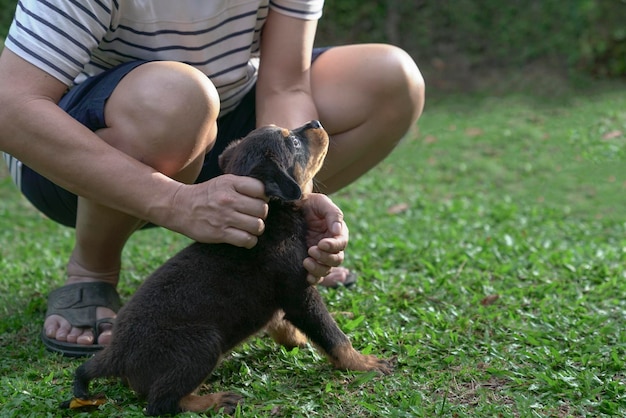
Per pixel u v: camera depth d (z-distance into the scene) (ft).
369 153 5.93
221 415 4.38
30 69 4.61
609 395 4.58
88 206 5.32
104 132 4.86
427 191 10.85
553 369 4.93
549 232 8.64
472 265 7.03
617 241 8.41
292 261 4.76
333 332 4.88
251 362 5.14
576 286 6.40
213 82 5.29
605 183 10.89
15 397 4.68
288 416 4.46
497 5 16.80
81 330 5.40
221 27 5.18
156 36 5.09
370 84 5.62
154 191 4.50
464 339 5.31
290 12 5.39
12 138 4.57
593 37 15.64
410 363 4.99
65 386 4.85
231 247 4.68
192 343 4.44
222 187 4.40
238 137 5.79
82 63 4.77
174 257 4.75
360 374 4.83
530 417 4.32
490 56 16.34
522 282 6.58
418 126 13.83
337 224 4.74
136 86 4.78
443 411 4.40
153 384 4.42
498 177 11.41
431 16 17.08
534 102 14.74
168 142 4.79
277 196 4.44
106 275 5.76
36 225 9.43
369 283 6.45
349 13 17.30
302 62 5.48
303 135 4.94
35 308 6.11
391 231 8.63
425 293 6.23
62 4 4.64
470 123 13.83
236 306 4.64
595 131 12.99
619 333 5.38
